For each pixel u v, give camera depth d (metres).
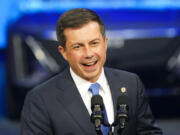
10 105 15.44
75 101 5.71
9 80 14.84
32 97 5.76
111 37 14.29
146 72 14.45
